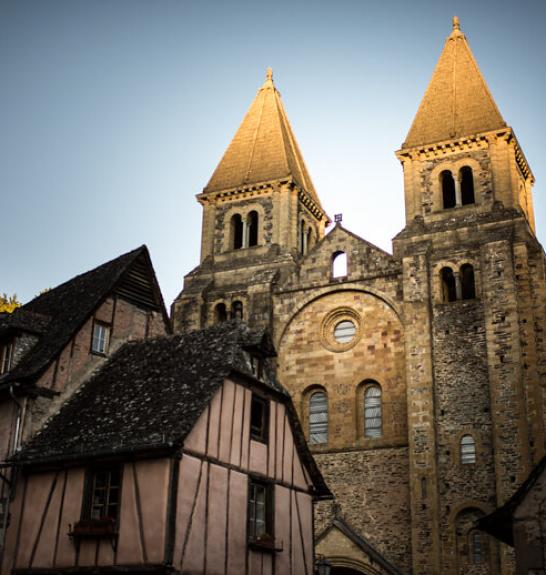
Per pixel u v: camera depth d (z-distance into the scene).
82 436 25.38
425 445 38.62
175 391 26.03
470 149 45.56
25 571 24.12
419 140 47.03
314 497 30.28
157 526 22.67
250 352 28.50
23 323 29.42
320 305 45.31
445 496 37.91
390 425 40.97
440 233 43.59
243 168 52.31
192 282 49.50
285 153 52.03
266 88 57.59
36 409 26.98
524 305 39.91
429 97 48.94
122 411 25.98
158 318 32.66
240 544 25.33
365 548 36.31
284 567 27.20
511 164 44.12
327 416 42.94
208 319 47.69
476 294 41.28
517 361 38.31
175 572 22.45
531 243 41.50
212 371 26.42
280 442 28.67
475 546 36.84
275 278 46.66
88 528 23.39
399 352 42.31
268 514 27.20
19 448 26.22
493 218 42.78
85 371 29.06
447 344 40.62
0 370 29.25
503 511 22.72
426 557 36.69
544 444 37.03
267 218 49.94
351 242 45.75
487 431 38.25
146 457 23.64
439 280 42.28
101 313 30.34
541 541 21.67
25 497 25.23
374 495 39.75
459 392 39.47
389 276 43.88
